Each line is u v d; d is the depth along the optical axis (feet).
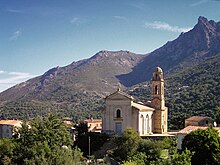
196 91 631.97
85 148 333.83
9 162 240.94
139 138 290.56
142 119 341.41
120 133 338.13
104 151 322.34
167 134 346.13
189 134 227.20
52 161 216.95
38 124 264.72
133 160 227.20
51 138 256.73
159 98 367.86
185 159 163.73
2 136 505.66
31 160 215.31
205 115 496.23
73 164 218.38
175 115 502.79
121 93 340.80
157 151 267.39
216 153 207.31
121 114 339.57
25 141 249.96
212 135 218.18
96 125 479.82
